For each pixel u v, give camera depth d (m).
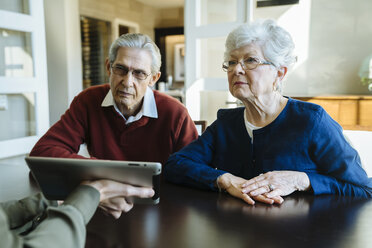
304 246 0.72
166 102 1.73
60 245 0.56
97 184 0.75
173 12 8.40
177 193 1.13
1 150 2.98
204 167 1.21
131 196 0.78
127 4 7.34
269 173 1.11
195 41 3.23
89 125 1.69
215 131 1.38
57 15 4.71
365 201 1.03
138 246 0.73
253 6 3.03
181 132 1.69
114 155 1.67
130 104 1.55
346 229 0.81
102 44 7.00
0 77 2.92
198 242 0.75
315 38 3.68
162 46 8.57
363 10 3.50
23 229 0.83
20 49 3.15
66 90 4.79
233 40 1.16
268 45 1.13
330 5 3.58
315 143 1.16
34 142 3.27
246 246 0.72
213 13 3.16
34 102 3.26
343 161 1.12
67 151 1.48
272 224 0.84
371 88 3.46
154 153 1.70
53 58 4.81
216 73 3.23
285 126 1.20
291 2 3.60
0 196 1.10
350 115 3.11
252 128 1.27
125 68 1.48
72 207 0.64
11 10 3.06
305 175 1.10
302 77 3.79
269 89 1.18
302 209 0.96
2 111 3.04
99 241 0.76
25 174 1.41
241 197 1.04
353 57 3.60
